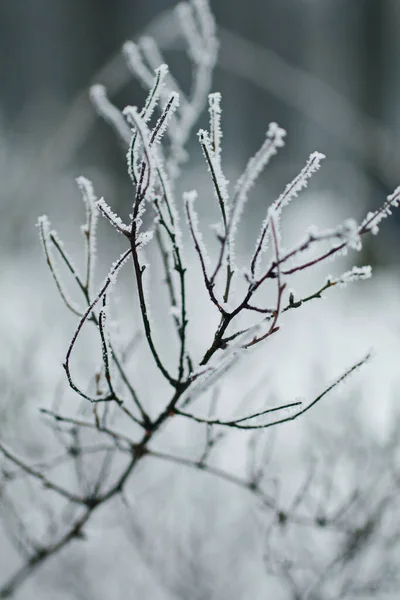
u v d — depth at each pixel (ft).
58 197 32.35
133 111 3.93
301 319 23.48
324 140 47.24
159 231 5.74
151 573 10.91
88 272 5.05
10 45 62.13
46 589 10.89
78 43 42.91
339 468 10.08
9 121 54.44
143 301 4.39
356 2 39.75
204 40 7.93
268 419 4.93
